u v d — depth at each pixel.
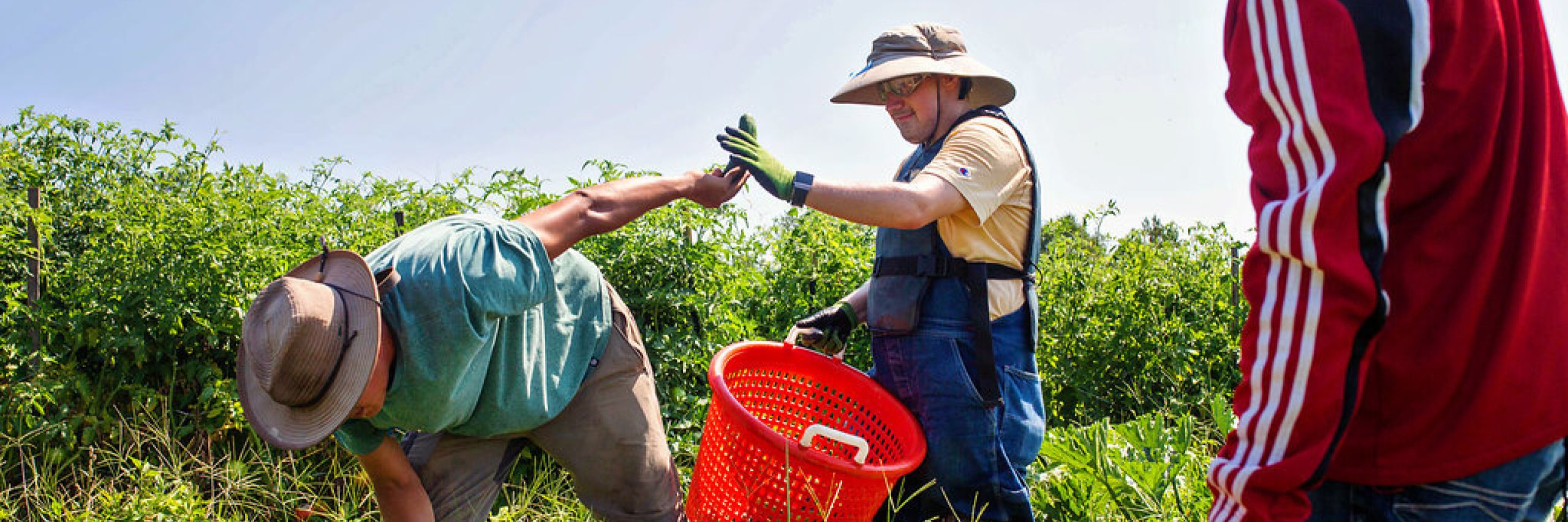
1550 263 1.49
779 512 2.64
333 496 3.69
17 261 4.29
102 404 4.16
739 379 3.12
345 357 2.04
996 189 2.79
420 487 2.48
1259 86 1.44
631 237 4.81
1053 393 6.54
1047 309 6.72
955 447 2.86
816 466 2.55
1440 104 1.44
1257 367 1.46
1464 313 1.46
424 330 2.14
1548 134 1.50
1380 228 1.35
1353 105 1.33
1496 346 1.46
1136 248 7.29
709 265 4.89
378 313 2.08
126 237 4.32
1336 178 1.32
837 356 3.32
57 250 4.70
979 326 2.84
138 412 4.15
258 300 2.07
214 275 4.22
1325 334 1.38
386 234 4.90
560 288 2.55
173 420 4.16
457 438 2.56
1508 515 1.50
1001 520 2.90
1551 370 1.48
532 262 2.26
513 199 4.91
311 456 3.95
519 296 2.22
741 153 2.55
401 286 2.16
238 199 4.55
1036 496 3.42
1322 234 1.35
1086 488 3.39
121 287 4.14
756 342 3.13
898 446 3.01
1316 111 1.35
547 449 2.65
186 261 4.24
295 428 2.12
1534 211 1.47
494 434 2.49
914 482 3.01
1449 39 1.41
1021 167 2.89
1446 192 1.48
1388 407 1.52
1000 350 2.89
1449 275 1.48
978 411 2.85
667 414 4.57
